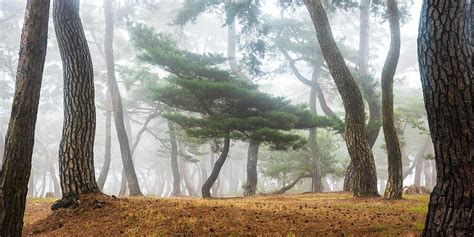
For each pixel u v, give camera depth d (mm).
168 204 9953
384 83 13328
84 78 10430
